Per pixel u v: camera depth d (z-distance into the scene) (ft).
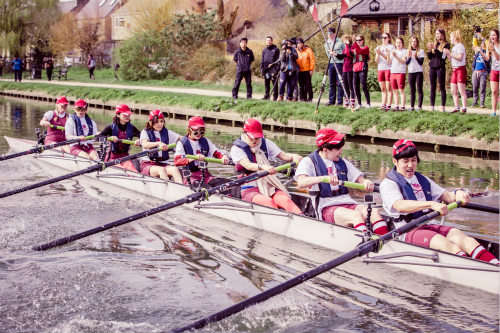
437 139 45.42
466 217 26.18
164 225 26.76
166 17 137.69
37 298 18.71
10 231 25.79
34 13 168.55
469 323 16.80
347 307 18.01
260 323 16.99
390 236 18.20
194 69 115.14
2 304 18.28
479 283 18.40
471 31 66.23
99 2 216.95
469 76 65.00
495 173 36.37
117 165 35.50
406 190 19.92
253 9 145.48
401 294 18.79
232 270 21.09
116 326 16.85
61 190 34.04
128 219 23.57
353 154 44.09
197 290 19.31
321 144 22.39
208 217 27.99
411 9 93.61
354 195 30.83
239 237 24.84
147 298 18.70
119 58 126.21
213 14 126.31
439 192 20.53
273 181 25.82
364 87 53.78
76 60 181.98
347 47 53.57
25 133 58.13
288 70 60.44
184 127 63.46
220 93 82.74
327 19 110.01
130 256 22.58
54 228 26.32
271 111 59.00
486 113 47.83
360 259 21.50
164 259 22.26
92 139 37.47
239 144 26.27
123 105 35.76
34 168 41.29
